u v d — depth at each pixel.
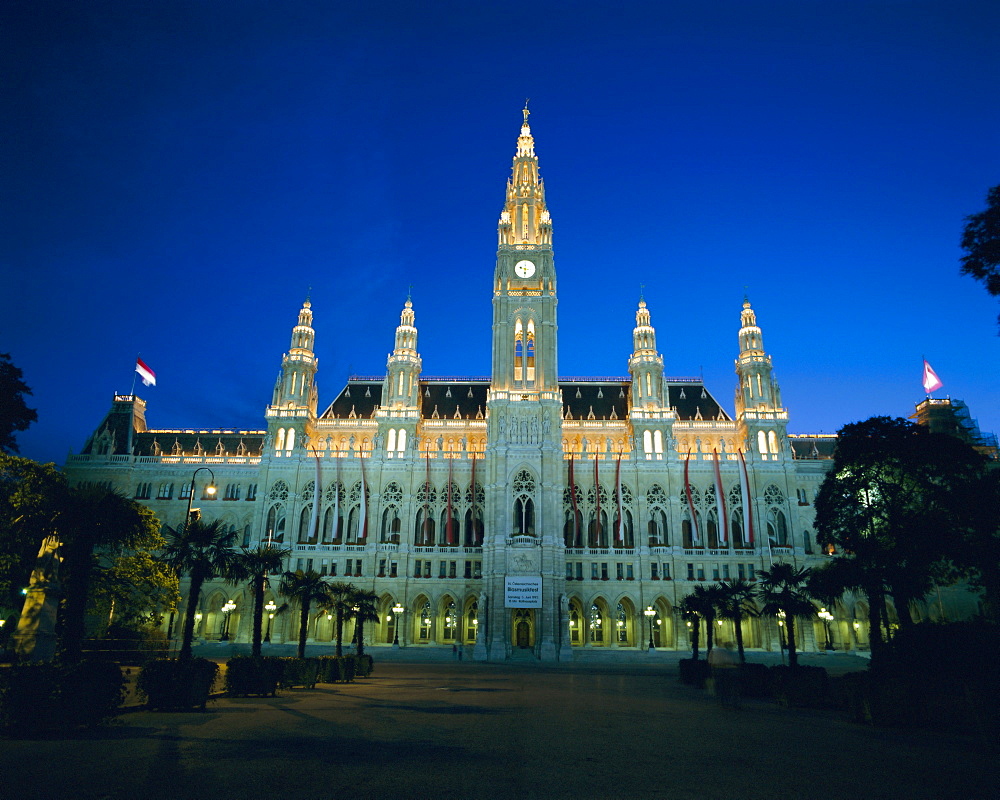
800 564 112.19
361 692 42.84
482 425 126.62
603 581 112.25
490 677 61.59
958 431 115.44
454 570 114.50
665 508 117.75
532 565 106.31
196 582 44.22
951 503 51.12
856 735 25.67
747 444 121.19
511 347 121.00
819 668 38.59
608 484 119.94
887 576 52.28
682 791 16.86
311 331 130.62
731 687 34.78
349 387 137.38
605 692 45.16
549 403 115.44
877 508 59.25
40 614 38.12
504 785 17.23
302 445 121.94
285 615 109.38
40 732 23.97
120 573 68.75
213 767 18.86
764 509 116.81
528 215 131.62
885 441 59.66
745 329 129.00
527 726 27.67
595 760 20.56
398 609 108.06
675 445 121.44
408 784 17.20
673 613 110.19
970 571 53.12
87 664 25.73
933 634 32.38
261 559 52.19
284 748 21.86
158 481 123.81
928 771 19.39
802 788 17.30
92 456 124.25
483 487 120.12
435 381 138.00
